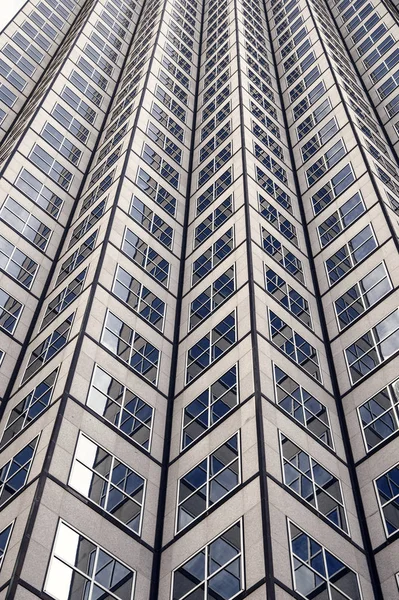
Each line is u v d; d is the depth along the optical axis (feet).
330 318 125.49
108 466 91.30
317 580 76.79
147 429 101.65
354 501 93.30
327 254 139.95
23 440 94.43
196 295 129.70
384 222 132.87
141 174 157.89
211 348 113.19
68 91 206.49
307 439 96.22
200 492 89.97
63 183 171.01
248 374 100.58
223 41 237.45
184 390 109.60
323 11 277.03
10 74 251.80
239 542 78.74
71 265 137.39
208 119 194.70
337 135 172.14
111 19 267.80
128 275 126.21
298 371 107.86
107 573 79.51
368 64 243.19
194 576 79.77
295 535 79.77
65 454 87.66
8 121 235.40
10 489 86.12
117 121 193.26
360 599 79.71
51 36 283.18
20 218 150.30
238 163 159.02
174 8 260.62
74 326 111.04
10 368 118.42
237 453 90.07
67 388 96.17
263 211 144.87
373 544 87.92
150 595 81.15
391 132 203.82
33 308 133.28
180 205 160.15
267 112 194.08
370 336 114.83
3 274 135.13
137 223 141.49
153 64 211.20
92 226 143.64
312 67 214.28
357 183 150.00
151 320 121.60
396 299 115.75
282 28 254.68
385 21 256.11
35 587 72.02
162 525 90.07
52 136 182.39
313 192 160.97
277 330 112.78
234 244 133.49
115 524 85.30
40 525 77.66
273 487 83.25
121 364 107.76
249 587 72.79
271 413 94.38
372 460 97.55
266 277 123.85
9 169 159.94
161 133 180.96
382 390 104.99
